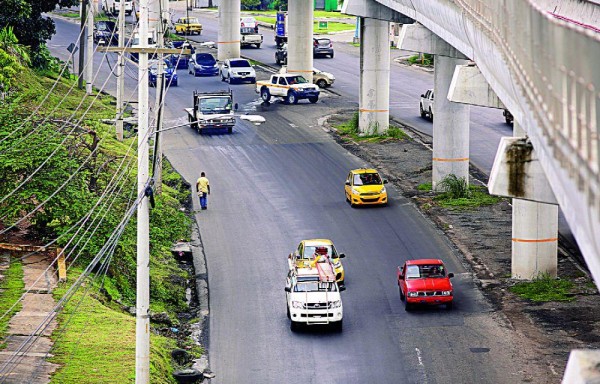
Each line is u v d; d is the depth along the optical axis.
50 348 39.97
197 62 123.38
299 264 50.84
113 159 61.81
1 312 42.69
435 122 71.25
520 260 54.25
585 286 52.56
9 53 90.06
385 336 47.16
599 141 14.98
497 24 29.61
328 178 76.44
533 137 23.02
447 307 50.59
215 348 46.22
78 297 45.59
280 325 49.16
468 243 60.69
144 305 38.12
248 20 147.88
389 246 60.81
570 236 61.31
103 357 39.91
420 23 63.56
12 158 48.72
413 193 71.81
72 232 49.28
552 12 47.81
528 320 48.25
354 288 54.25
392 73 124.62
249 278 56.09
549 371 42.03
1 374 36.44
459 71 47.00
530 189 32.25
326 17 191.12
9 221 52.16
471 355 44.34
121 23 81.06
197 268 57.88
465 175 71.50
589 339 45.28
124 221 40.84
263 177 76.69
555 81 17.80
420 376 42.31
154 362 41.12
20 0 97.69
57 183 49.28
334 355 45.03
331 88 114.25
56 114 68.81
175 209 66.50
